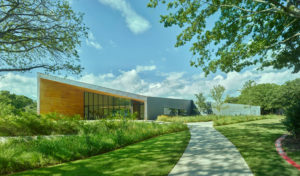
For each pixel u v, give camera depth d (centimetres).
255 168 372
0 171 401
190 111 3512
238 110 3086
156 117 2569
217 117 2109
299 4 668
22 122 901
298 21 802
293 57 906
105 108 2831
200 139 773
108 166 420
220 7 838
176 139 796
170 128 1162
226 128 1171
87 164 445
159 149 594
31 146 545
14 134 880
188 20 895
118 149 643
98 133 838
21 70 954
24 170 427
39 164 457
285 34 877
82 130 851
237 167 386
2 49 897
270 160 419
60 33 942
